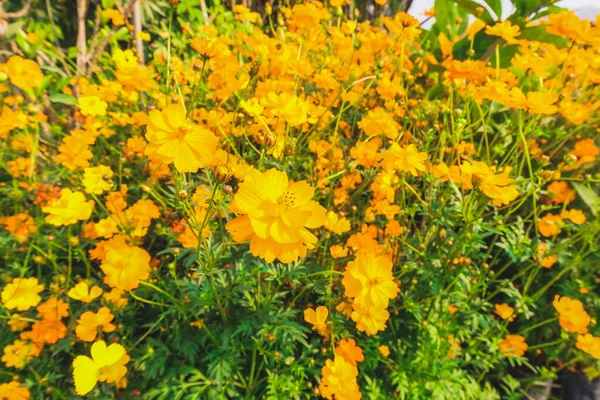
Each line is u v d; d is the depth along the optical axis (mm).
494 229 488
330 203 585
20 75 542
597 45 492
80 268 580
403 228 574
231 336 481
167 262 565
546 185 696
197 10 950
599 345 499
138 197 625
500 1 811
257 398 512
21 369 488
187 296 483
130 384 505
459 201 546
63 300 539
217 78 568
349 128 726
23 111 688
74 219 450
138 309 556
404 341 577
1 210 620
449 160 557
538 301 657
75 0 914
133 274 391
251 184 286
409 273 577
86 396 482
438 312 577
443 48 720
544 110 447
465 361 582
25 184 587
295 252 293
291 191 303
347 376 447
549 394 633
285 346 515
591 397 609
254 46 624
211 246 455
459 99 643
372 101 710
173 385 495
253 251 289
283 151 461
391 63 722
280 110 449
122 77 482
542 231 599
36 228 521
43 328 472
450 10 915
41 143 723
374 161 527
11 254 559
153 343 516
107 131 625
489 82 488
